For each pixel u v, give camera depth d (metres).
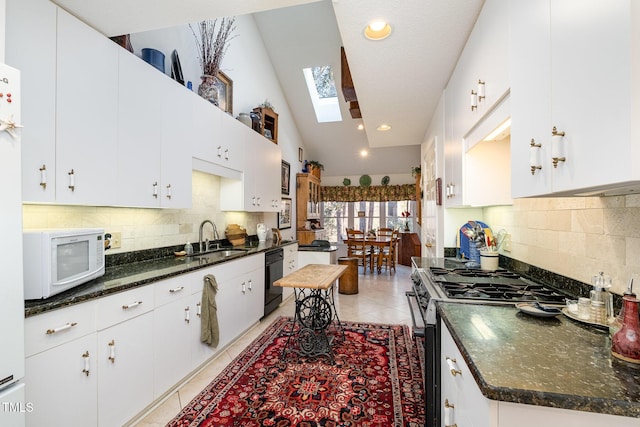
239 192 3.33
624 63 0.61
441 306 1.19
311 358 2.48
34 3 1.32
